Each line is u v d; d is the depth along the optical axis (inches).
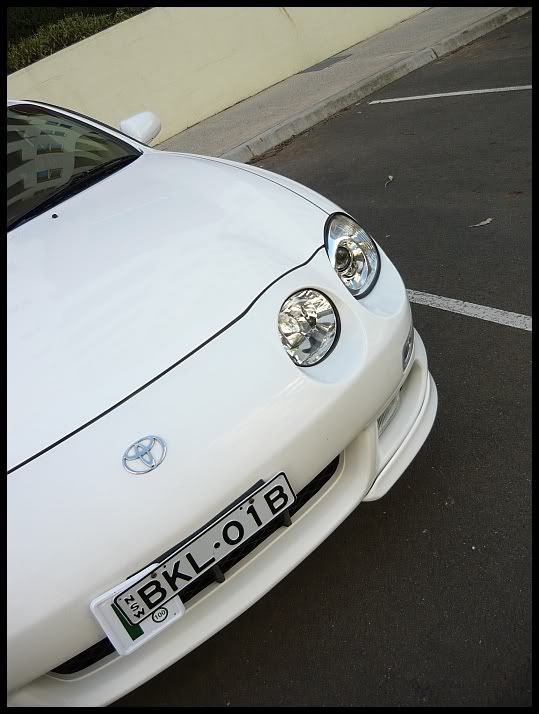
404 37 283.7
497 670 54.4
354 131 206.4
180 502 49.1
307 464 54.0
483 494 69.2
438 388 85.4
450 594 61.3
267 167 204.7
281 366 53.7
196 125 274.7
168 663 53.4
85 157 93.0
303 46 293.6
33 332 60.3
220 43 273.4
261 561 56.3
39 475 49.5
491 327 93.2
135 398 51.9
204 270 60.5
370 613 62.5
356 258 64.2
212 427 50.8
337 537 70.6
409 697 55.2
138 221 72.1
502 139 156.1
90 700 52.1
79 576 47.5
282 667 61.3
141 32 257.9
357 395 56.4
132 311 58.5
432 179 149.6
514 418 76.8
